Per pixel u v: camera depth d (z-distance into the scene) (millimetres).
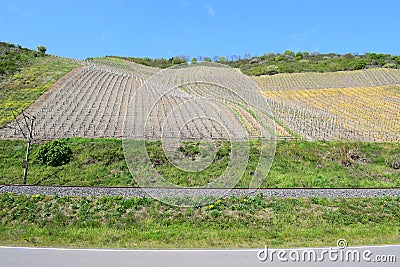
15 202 18328
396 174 27484
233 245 13242
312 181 24422
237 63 116000
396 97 63062
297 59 116812
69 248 12602
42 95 48875
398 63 101750
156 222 16625
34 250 12312
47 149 27547
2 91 49812
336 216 17609
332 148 31391
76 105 44344
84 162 27000
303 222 16953
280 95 68688
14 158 28188
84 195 18953
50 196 18750
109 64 86938
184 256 11797
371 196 19891
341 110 53875
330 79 81625
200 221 16766
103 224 16391
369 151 31812
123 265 10836
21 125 36562
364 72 85312
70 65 70062
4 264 10797
